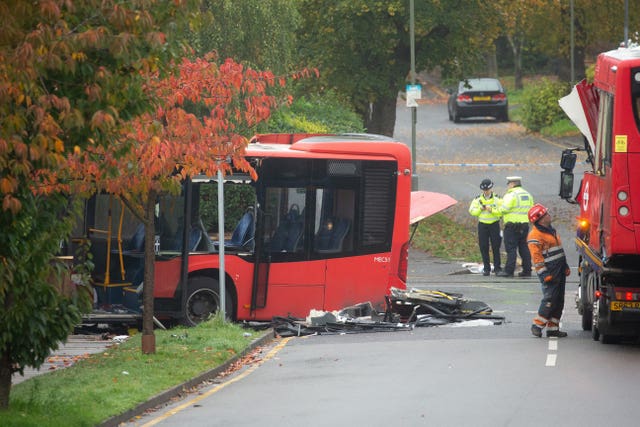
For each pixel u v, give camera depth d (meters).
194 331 51.75
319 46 115.81
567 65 166.50
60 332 32.53
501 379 39.19
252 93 46.66
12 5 28.67
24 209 30.52
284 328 56.00
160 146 40.91
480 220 80.88
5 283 30.56
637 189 44.00
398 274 60.16
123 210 55.88
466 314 58.41
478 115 176.00
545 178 121.00
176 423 33.44
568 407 33.72
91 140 31.28
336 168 59.34
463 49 117.81
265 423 32.78
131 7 30.31
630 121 44.09
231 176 57.72
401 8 109.62
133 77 31.80
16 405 32.66
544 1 149.38
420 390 37.53
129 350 46.84
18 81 28.52
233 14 86.81
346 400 36.22
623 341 48.62
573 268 83.38
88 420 31.95
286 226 58.72
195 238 56.97
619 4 159.38
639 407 33.66
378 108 122.06
